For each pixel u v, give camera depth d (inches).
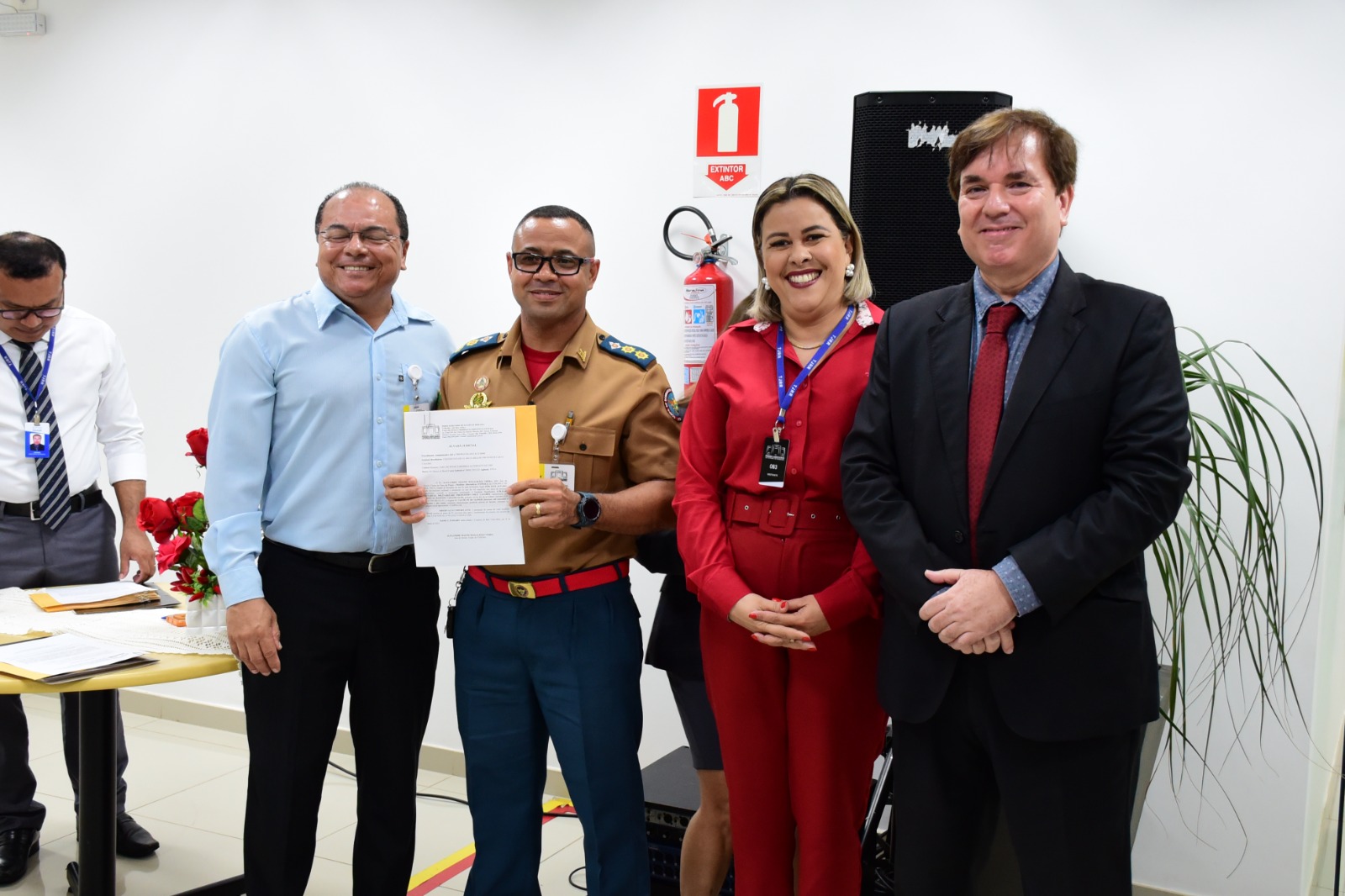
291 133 143.9
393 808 88.0
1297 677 102.0
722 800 89.0
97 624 91.4
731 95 120.6
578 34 128.0
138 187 153.8
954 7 110.8
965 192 64.2
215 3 146.3
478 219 134.9
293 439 83.6
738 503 75.0
